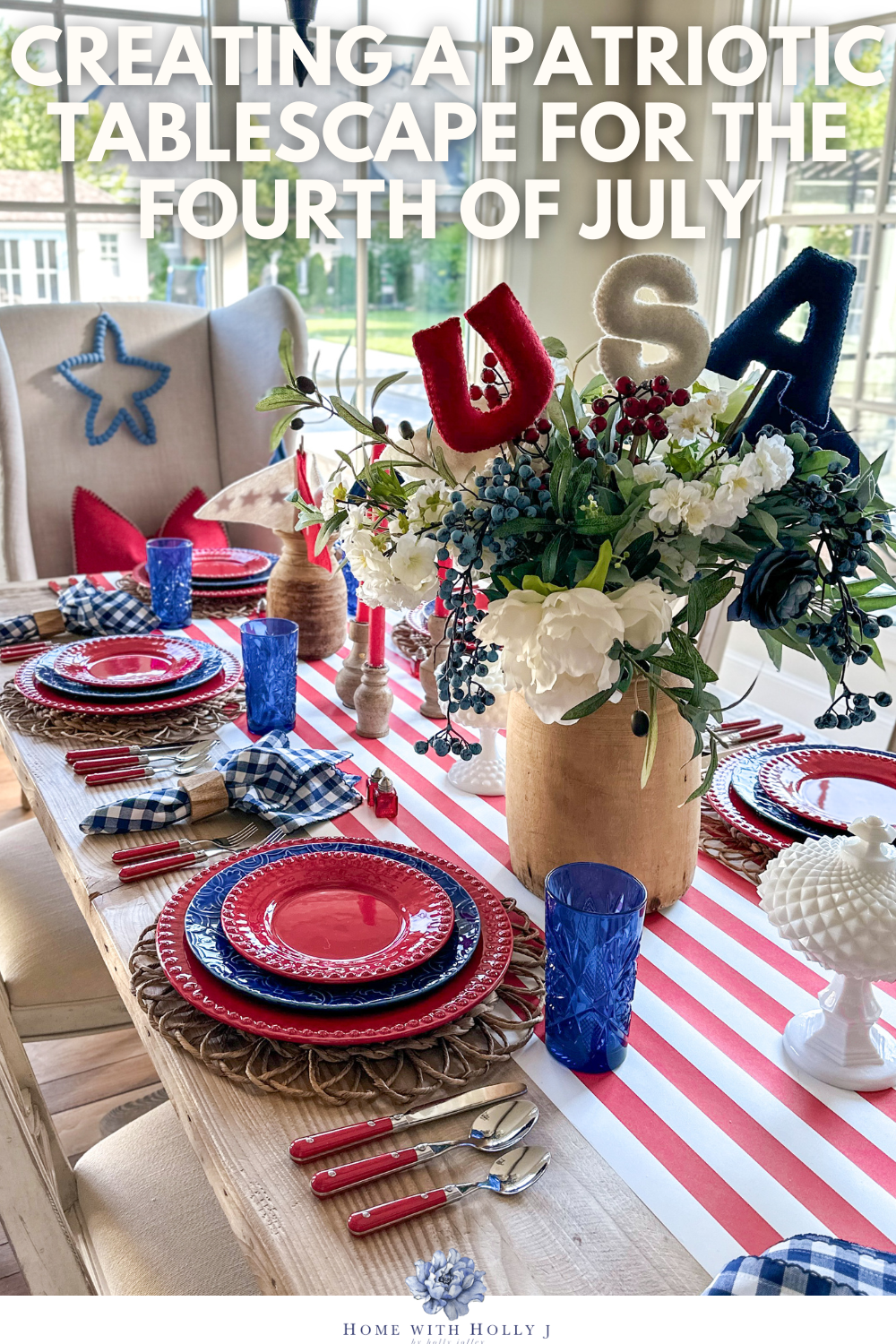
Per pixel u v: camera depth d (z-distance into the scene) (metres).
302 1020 0.74
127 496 2.70
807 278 0.83
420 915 0.86
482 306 0.74
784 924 0.75
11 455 2.35
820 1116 0.71
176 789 1.09
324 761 1.14
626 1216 0.62
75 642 1.54
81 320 2.64
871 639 0.78
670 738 0.88
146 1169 1.04
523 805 0.94
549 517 0.75
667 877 0.93
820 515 0.76
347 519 0.95
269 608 1.61
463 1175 0.65
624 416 0.76
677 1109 0.71
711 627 1.79
